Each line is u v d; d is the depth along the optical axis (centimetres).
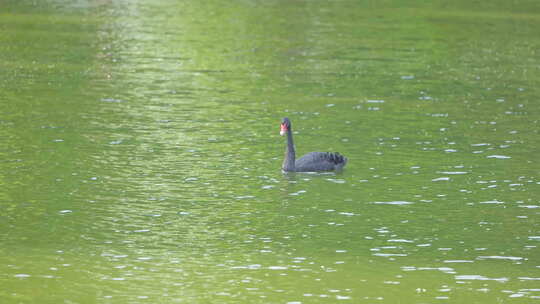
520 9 6575
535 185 2434
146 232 2034
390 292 1717
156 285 1736
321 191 2370
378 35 5244
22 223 2070
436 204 2269
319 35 5194
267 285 1744
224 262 1861
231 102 3447
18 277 1761
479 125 3141
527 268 1845
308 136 2955
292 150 2555
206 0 6769
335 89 3738
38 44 4634
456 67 4300
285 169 2547
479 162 2662
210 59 4375
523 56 4644
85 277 1769
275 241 1992
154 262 1856
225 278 1775
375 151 2783
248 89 3700
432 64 4372
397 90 3750
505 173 2548
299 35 5181
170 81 3825
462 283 1764
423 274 1806
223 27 5450
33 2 6388
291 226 2094
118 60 4278
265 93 3628
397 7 6575
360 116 3256
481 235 2044
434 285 1750
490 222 2133
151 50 4578
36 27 5209
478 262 1877
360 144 2866
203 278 1773
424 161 2672
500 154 2755
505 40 5150
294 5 6569
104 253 1900
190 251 1922
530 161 2678
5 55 4297
